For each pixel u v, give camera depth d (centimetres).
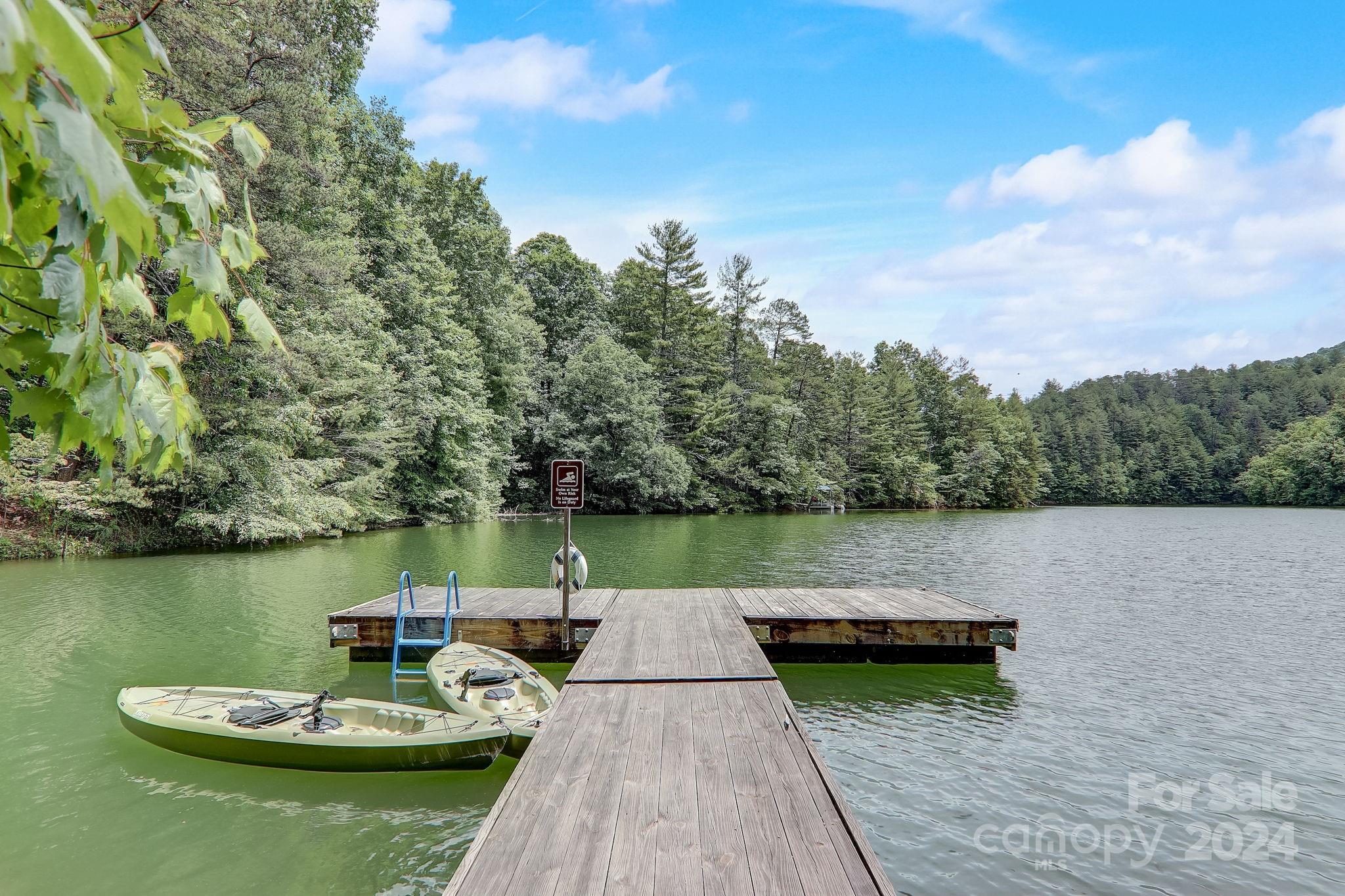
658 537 2834
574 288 5200
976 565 2062
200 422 179
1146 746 699
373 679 880
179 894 445
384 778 594
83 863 478
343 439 2681
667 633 804
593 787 392
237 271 175
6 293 142
